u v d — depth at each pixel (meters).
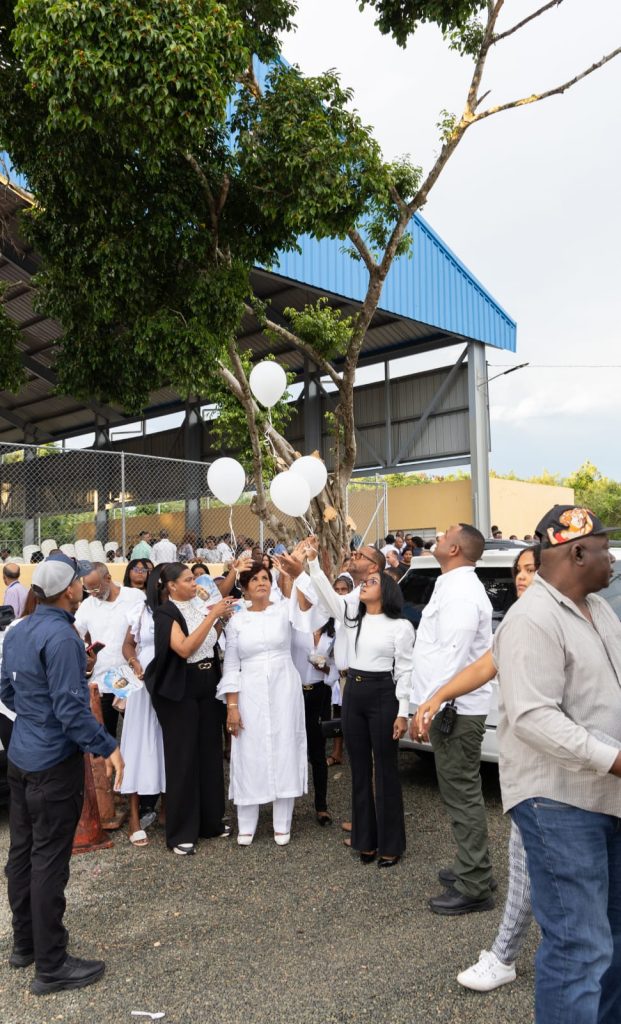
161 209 6.96
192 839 4.68
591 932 2.15
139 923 3.71
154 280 7.20
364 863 4.38
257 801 4.66
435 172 7.81
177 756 4.70
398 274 19.81
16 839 3.29
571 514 2.27
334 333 9.77
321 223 7.00
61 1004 3.02
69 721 3.06
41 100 6.18
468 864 3.66
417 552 12.82
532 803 2.23
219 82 5.80
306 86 7.04
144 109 5.66
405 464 23.61
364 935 3.49
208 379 7.46
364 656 4.39
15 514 13.68
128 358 7.84
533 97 7.35
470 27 7.30
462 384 22.52
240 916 3.75
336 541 8.83
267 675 4.79
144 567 6.88
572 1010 2.12
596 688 2.16
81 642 3.24
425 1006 2.90
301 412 25.47
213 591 5.96
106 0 5.43
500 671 2.27
